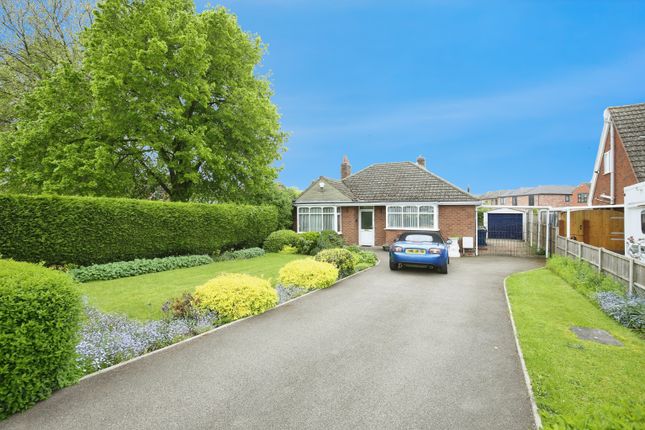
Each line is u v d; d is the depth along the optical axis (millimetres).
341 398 3561
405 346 5039
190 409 3334
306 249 17312
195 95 15562
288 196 22594
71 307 3664
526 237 24109
